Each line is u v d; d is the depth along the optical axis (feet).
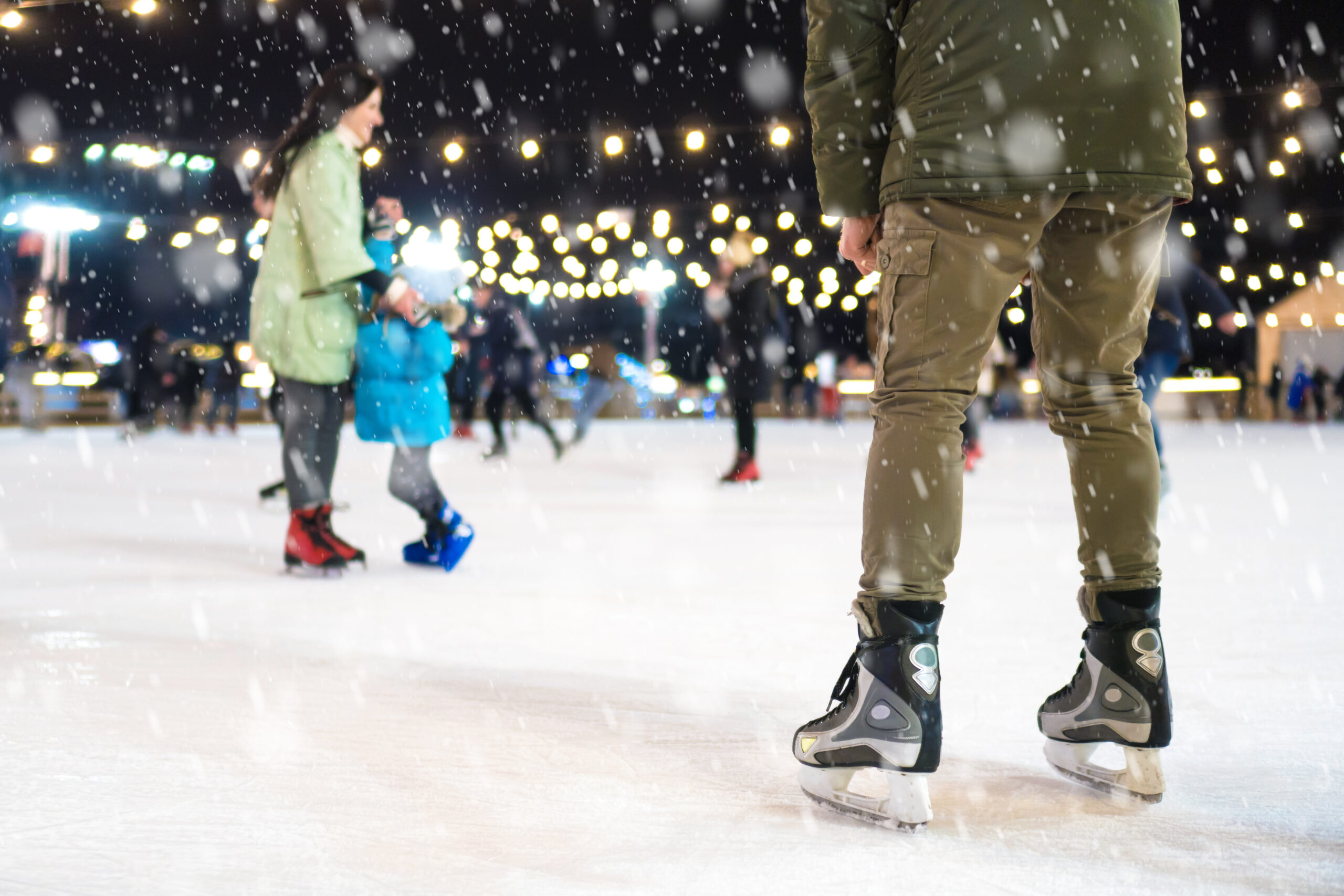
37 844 4.67
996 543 15.62
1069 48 4.99
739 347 25.64
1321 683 7.53
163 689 7.41
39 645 8.84
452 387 46.11
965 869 4.47
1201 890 4.26
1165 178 5.17
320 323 12.26
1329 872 4.44
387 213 13.39
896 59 5.34
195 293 80.28
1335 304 80.38
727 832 4.88
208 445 45.14
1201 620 9.78
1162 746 5.29
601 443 46.14
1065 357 5.57
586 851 4.65
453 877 4.36
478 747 6.12
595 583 12.28
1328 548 14.69
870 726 4.96
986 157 4.97
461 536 13.23
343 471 29.89
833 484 26.09
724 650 8.80
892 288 5.24
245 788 5.40
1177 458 35.65
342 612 10.48
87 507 20.70
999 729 6.56
